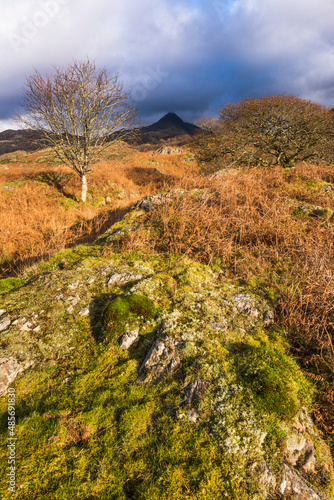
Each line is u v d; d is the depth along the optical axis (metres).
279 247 5.30
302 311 3.81
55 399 2.82
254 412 2.49
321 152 14.97
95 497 2.08
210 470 2.16
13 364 3.13
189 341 3.30
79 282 4.57
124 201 13.68
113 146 13.81
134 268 4.93
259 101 15.44
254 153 16.53
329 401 2.82
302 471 2.28
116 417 2.63
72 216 10.83
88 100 11.98
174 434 2.42
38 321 3.75
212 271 4.90
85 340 3.57
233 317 3.78
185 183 9.78
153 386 2.89
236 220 5.91
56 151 12.84
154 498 2.03
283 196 7.62
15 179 16.25
